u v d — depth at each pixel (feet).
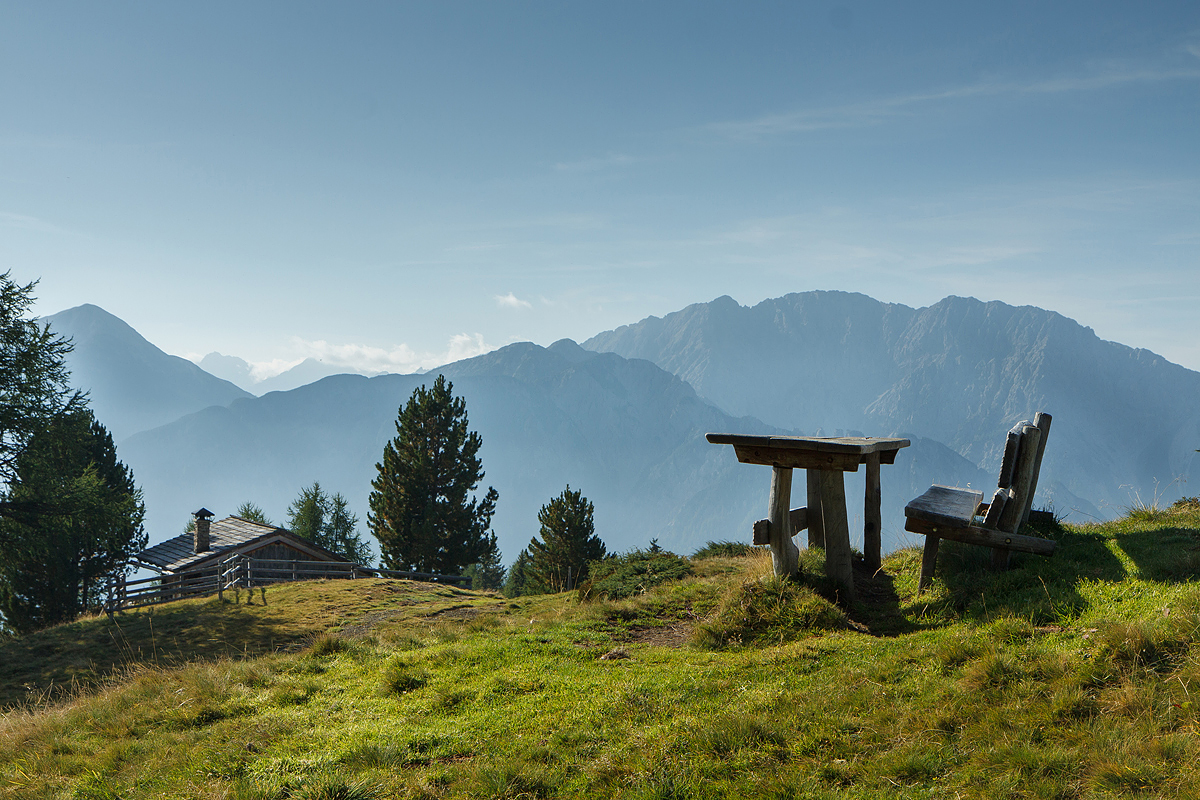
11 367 85.81
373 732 20.66
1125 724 13.53
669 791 14.58
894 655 20.20
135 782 19.45
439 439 133.69
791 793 13.92
